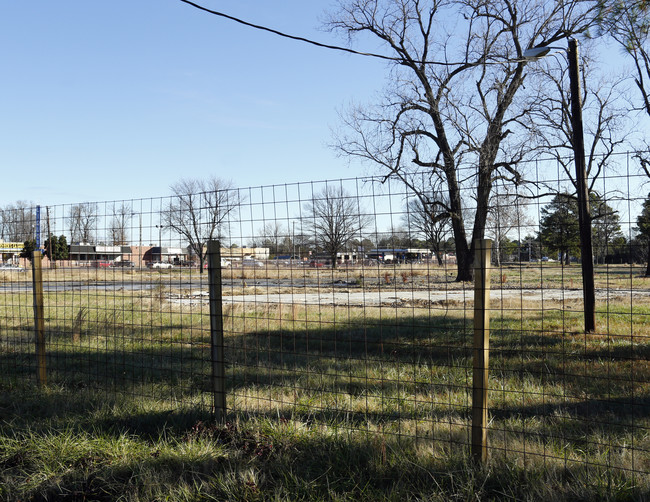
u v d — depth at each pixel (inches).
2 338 414.3
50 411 217.3
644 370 281.3
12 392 250.1
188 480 154.1
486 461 151.2
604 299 720.3
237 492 143.7
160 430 192.2
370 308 649.6
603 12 398.6
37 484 154.6
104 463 165.9
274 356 349.7
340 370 298.2
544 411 209.3
